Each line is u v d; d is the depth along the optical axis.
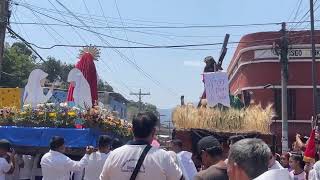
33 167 9.82
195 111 9.67
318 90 31.61
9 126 9.60
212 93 10.13
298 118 31.55
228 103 10.06
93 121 9.39
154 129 4.89
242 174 3.01
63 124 9.45
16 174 9.62
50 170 7.83
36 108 9.77
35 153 9.58
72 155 9.63
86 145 9.15
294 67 31.91
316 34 31.98
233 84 39.00
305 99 31.66
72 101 10.55
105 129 9.70
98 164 8.25
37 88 10.62
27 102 10.58
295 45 31.95
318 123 9.10
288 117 31.64
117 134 10.42
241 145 3.04
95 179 8.25
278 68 32.00
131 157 4.72
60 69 53.91
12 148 9.07
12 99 13.05
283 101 23.86
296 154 8.64
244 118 9.61
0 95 13.06
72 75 10.45
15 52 43.41
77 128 9.38
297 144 9.50
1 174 8.19
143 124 4.81
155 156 4.73
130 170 4.68
